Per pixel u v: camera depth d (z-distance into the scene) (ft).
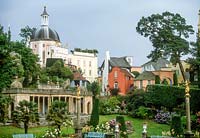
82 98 288.30
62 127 212.02
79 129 164.14
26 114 189.47
